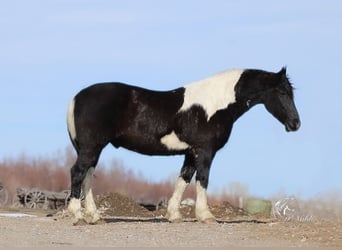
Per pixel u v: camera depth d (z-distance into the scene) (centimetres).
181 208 2495
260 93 1864
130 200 2656
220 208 2545
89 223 1803
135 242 1484
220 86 1845
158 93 1820
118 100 1773
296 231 1638
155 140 1802
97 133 1756
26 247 1385
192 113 1809
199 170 1822
